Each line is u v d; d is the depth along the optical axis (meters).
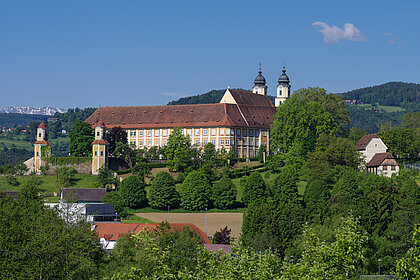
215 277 72.75
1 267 92.44
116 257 114.56
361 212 171.62
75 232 105.38
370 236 144.75
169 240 111.00
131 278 74.00
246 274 71.94
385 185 191.25
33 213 108.69
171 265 96.38
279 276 72.38
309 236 74.38
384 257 136.12
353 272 71.56
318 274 69.69
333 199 194.38
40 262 94.50
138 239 75.75
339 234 72.44
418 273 65.31
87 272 98.44
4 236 96.25
